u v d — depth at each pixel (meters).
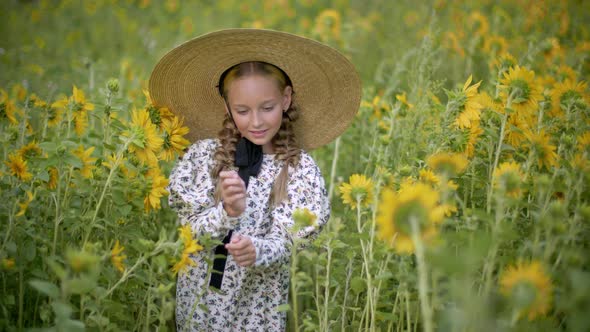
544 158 2.20
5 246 1.92
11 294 2.12
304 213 1.84
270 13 7.77
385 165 2.73
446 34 4.65
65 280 1.51
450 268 1.36
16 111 2.51
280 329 2.36
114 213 2.15
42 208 2.25
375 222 1.98
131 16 8.57
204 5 9.02
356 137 3.36
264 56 2.33
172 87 2.45
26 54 5.26
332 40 5.40
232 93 2.25
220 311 2.28
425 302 1.39
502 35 4.64
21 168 2.12
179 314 2.35
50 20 7.96
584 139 2.18
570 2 4.99
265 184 2.34
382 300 2.23
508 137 2.37
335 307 2.18
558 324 1.92
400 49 5.07
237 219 2.10
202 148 2.42
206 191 2.31
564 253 1.68
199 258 2.29
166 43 7.01
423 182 2.12
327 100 2.52
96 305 1.76
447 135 2.34
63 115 2.48
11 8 8.10
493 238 1.64
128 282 2.02
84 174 2.16
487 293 1.62
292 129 2.44
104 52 6.59
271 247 2.14
